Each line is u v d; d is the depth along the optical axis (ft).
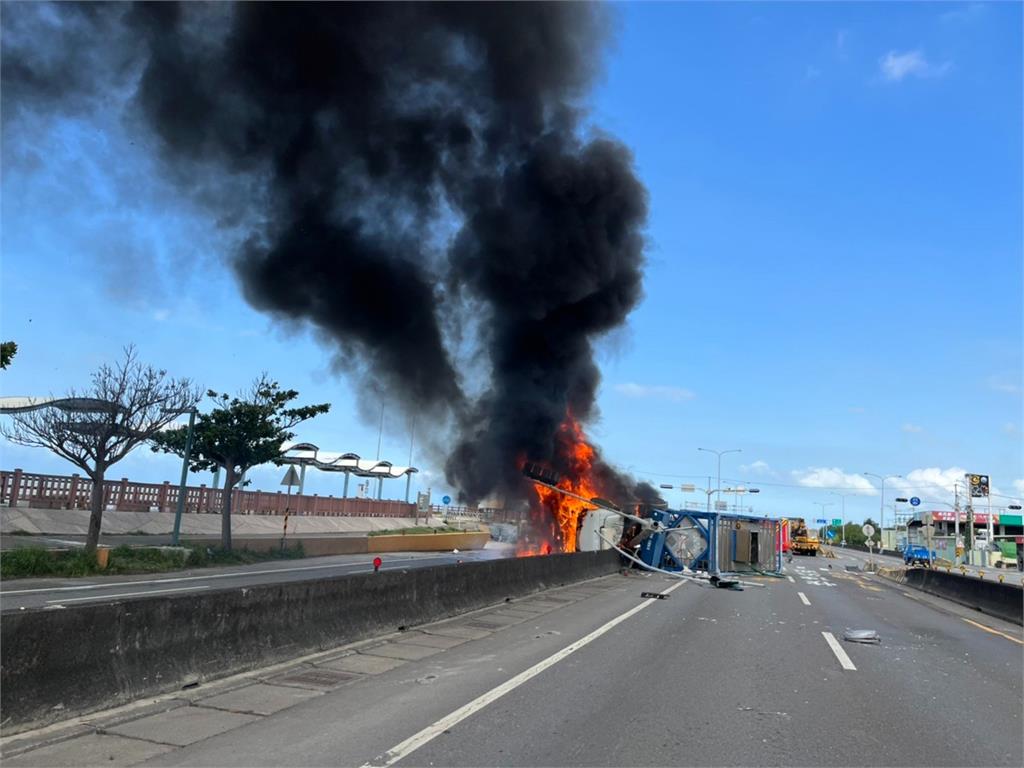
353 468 166.61
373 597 38.37
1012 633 52.95
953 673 34.71
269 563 87.25
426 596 43.96
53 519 87.25
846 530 413.80
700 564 94.32
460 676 29.32
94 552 65.72
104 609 22.63
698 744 21.40
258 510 128.98
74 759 18.19
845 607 63.31
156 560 72.23
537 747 20.63
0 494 83.87
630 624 46.01
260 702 24.21
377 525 165.07
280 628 30.66
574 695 26.73
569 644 37.76
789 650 38.55
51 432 66.13
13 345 46.98
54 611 20.97
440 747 20.29
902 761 20.70
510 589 57.11
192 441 85.25
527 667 31.45
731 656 35.96
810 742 22.04
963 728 24.49
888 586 98.17
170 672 24.72
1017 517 299.58
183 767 17.99
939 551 200.64
